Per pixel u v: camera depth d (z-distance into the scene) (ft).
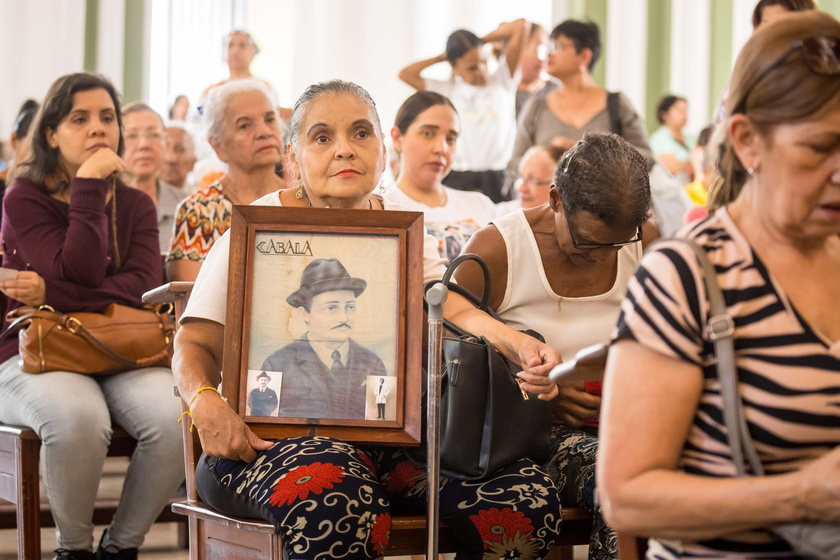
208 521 6.59
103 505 10.23
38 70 20.10
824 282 3.99
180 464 9.34
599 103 16.89
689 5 23.97
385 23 20.89
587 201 6.88
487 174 16.30
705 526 3.79
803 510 3.62
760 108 3.83
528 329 7.16
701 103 24.13
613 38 23.79
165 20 24.03
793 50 3.74
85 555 9.23
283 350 6.46
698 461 4.00
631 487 3.89
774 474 3.89
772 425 3.84
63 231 10.21
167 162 17.26
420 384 6.41
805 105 3.70
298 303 6.53
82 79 10.50
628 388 3.98
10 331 9.66
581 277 7.52
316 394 6.41
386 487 6.75
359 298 6.54
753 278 3.94
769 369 3.85
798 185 3.77
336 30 20.70
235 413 6.27
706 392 3.97
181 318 6.81
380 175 7.16
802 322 3.88
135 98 21.56
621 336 4.02
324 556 5.57
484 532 6.17
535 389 6.32
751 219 4.06
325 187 6.96
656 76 24.14
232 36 20.44
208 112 11.28
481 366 6.42
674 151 21.88
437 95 13.16
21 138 12.55
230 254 6.56
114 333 9.61
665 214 17.03
